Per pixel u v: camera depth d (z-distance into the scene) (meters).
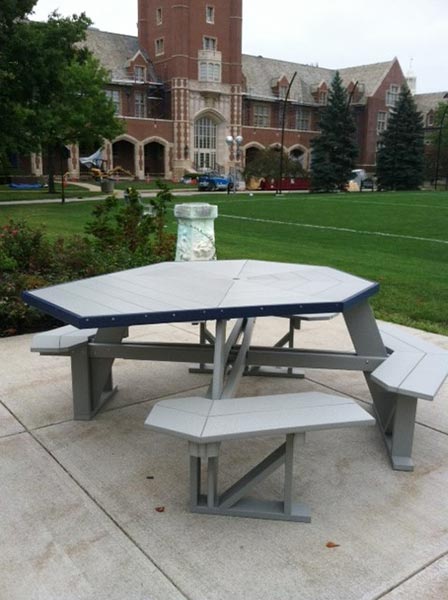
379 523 2.64
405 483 2.98
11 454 3.24
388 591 2.21
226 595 2.19
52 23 26.72
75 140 35.09
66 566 2.34
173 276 3.82
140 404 3.95
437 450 3.34
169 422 2.44
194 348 3.50
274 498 2.85
